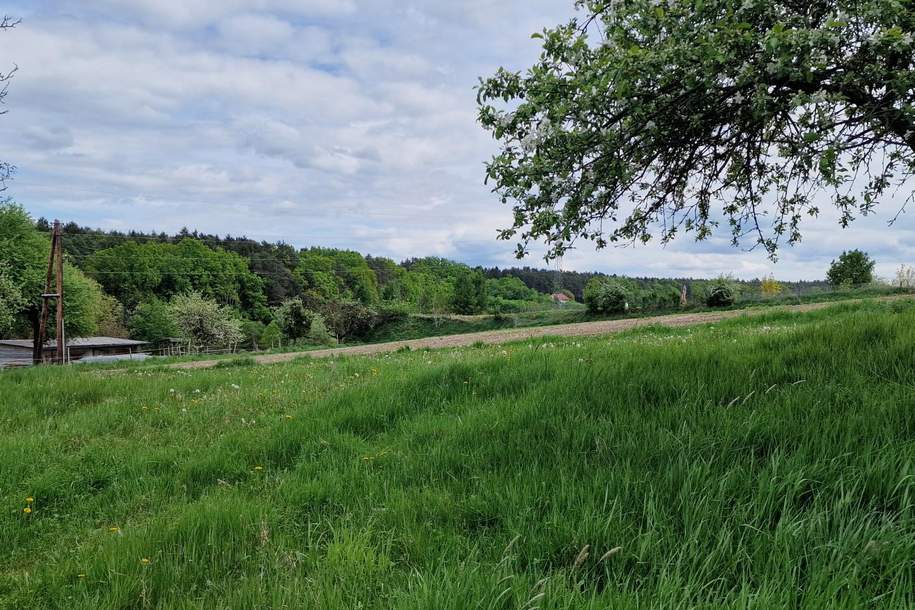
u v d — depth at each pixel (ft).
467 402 19.97
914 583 6.92
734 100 14.30
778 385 15.56
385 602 7.93
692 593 7.19
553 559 8.71
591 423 14.35
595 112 14.11
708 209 19.70
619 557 8.29
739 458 10.93
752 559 7.91
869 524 7.88
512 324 221.66
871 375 15.06
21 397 29.37
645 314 143.54
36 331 157.89
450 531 10.23
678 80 13.57
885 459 9.45
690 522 8.83
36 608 9.34
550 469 12.20
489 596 7.29
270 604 8.21
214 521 11.41
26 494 15.53
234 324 265.34
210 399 28.43
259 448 17.81
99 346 225.35
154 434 22.18
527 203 15.97
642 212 18.79
